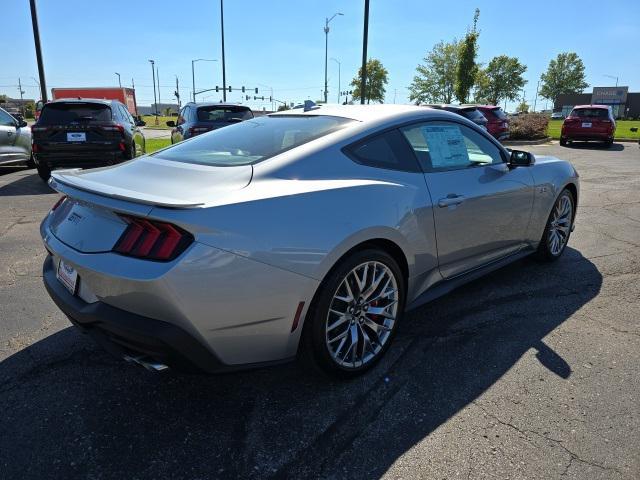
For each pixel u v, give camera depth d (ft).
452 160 10.93
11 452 7.09
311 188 8.06
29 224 19.66
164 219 6.68
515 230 12.73
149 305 6.81
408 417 7.91
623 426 7.63
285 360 7.95
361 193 8.55
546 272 14.33
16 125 34.01
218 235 6.86
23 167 36.88
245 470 6.82
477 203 11.01
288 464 6.93
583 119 59.11
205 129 34.58
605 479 6.57
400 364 9.46
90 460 6.97
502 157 12.55
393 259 9.10
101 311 7.24
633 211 22.27
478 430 7.57
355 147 9.14
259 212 7.30
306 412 8.06
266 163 8.32
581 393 8.50
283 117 10.78
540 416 7.89
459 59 92.02
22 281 13.53
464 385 8.77
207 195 7.34
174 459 7.02
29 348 9.98
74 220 8.05
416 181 9.73
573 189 15.34
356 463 6.93
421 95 142.20
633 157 47.16
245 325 7.29
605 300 12.35
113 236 7.23
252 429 7.66
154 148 52.34
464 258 11.19
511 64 212.43
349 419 7.88
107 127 29.19
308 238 7.62
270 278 7.29
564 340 10.35
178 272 6.61
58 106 29.22
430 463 6.90
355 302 8.64
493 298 12.50
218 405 8.25
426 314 11.59
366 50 52.65
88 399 8.38
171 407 8.19
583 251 16.35
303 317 7.82
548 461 6.91
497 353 9.85
